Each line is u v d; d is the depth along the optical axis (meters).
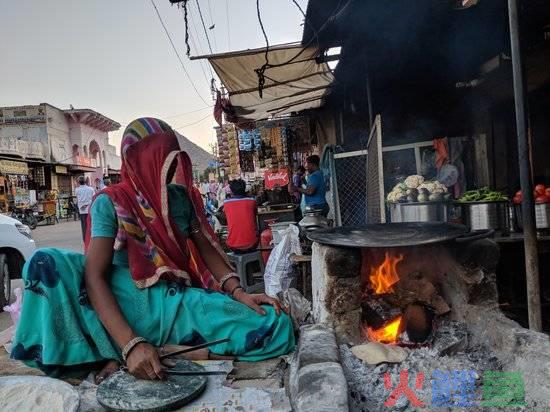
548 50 4.15
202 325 2.35
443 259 2.65
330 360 1.95
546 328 3.68
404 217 4.14
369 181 5.58
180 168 2.61
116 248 2.20
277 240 5.06
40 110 29.67
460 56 6.09
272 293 4.36
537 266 2.56
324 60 6.17
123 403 1.84
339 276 2.50
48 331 2.10
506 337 2.21
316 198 6.58
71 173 33.16
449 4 3.85
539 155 5.46
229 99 7.48
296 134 13.01
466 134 7.11
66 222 25.95
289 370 2.22
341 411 1.54
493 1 4.28
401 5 4.66
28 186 25.97
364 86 7.64
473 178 6.08
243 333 2.38
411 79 7.26
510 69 4.74
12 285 6.95
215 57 5.75
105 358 2.22
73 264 2.22
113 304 2.12
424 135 7.40
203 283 2.61
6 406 1.88
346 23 5.21
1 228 5.71
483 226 3.91
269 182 11.93
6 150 22.78
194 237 2.65
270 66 5.55
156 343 2.31
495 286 2.52
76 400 1.91
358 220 6.05
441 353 2.35
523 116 2.55
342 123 8.55
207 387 2.07
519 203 4.02
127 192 2.29
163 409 1.84
